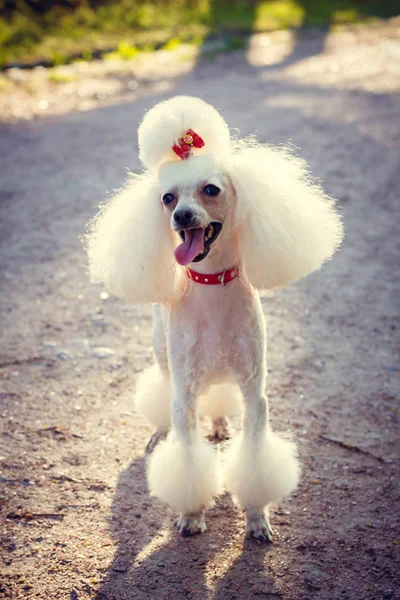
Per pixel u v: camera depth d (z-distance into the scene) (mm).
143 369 4121
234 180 2619
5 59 12055
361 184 7055
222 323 2711
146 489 3146
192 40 14805
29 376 4031
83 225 6195
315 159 7676
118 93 10750
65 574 2637
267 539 2814
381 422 3572
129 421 3654
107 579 2615
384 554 2711
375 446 3383
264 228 2609
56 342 4422
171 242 2781
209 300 2701
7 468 3238
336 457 3314
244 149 2785
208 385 2896
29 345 4383
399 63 12656
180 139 2555
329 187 6945
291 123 8945
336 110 9664
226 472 2977
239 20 16766
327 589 2553
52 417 3648
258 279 2664
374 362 4148
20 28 13656
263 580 2602
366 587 2557
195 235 2535
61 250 5766
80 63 12625
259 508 2881
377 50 13945
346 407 3709
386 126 8938
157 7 16719
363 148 8094
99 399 3828
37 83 11117
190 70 12328
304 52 13930
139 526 2916
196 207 2490
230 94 10477
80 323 4680
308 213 2742
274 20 17062
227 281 2699
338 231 2891
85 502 3045
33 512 2965
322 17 17750
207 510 3066
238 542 2826
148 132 2600
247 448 2900
